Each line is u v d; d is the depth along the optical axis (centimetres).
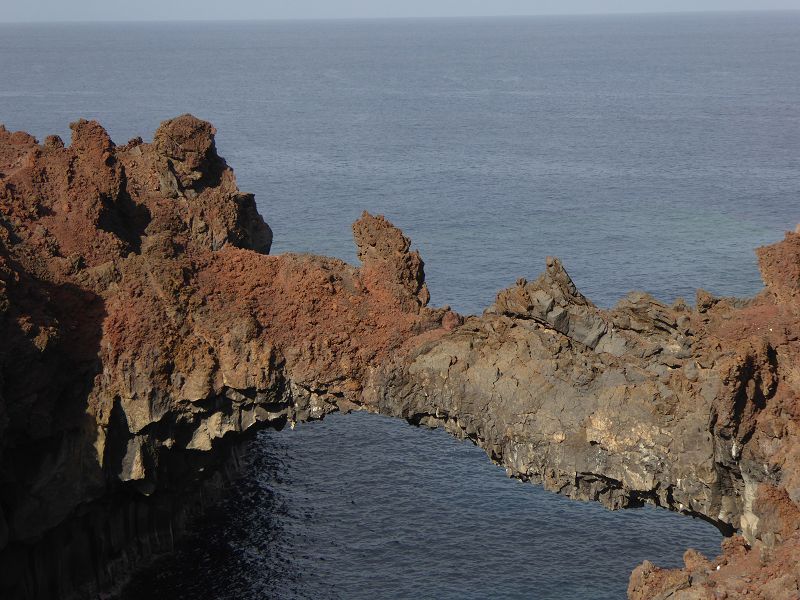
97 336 5591
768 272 5506
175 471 5950
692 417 5016
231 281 5884
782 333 5134
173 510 6319
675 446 5025
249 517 6675
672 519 6712
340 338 5716
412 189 17088
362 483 7125
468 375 5506
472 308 10638
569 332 5519
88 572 5769
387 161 19925
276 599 5841
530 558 6247
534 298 5538
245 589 5922
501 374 5466
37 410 5281
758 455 4800
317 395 5788
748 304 5453
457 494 6988
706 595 3953
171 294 5684
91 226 6169
